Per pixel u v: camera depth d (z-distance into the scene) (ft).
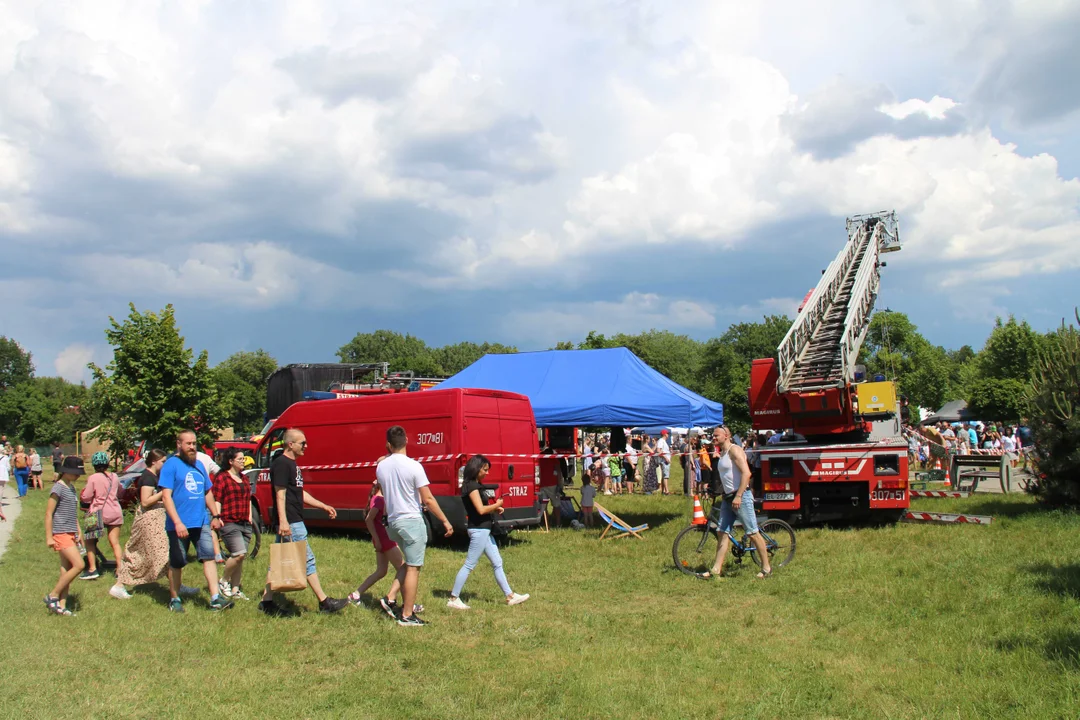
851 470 43.98
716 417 54.39
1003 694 17.94
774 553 35.37
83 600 29.12
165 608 27.61
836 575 32.27
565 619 26.58
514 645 23.26
